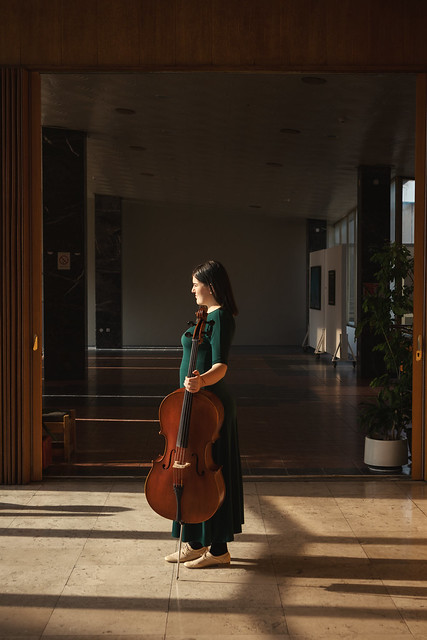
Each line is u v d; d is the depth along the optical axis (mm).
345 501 4500
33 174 4984
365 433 6891
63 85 8203
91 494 4656
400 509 4332
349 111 8102
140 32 4875
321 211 17297
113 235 17547
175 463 3148
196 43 4871
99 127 10562
